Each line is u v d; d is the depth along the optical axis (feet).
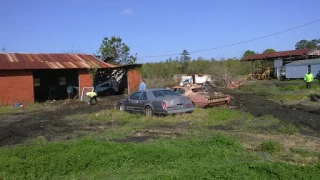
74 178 21.77
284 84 124.88
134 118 47.88
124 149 27.48
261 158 25.21
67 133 39.37
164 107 46.96
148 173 22.39
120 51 148.36
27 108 73.20
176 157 25.21
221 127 39.37
